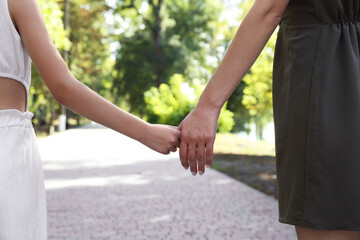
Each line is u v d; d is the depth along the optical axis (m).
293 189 1.67
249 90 13.79
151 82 43.16
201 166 1.98
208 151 1.95
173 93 26.28
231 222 5.65
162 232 5.20
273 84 1.82
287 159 1.70
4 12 1.40
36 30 1.46
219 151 15.24
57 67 1.53
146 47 43.41
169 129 1.92
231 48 1.85
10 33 1.40
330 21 1.64
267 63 13.16
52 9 11.55
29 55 1.50
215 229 5.31
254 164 11.59
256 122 35.78
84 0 40.56
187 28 45.66
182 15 45.56
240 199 7.21
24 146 1.41
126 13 44.84
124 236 5.02
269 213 6.18
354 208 1.58
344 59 1.62
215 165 11.64
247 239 4.86
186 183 9.04
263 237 4.94
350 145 1.58
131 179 9.70
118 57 44.22
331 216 1.60
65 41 11.95
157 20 44.53
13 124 1.40
